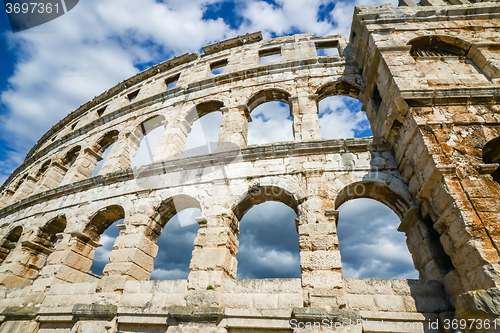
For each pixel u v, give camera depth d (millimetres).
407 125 10805
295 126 14906
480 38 13258
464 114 10211
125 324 10516
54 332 11625
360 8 15734
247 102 17391
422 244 10305
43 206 18094
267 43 22188
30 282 16297
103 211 15055
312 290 9250
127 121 21109
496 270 7121
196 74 22422
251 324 9180
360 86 16016
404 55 12703
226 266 10820
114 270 11797
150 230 13336
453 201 8500
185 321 9609
